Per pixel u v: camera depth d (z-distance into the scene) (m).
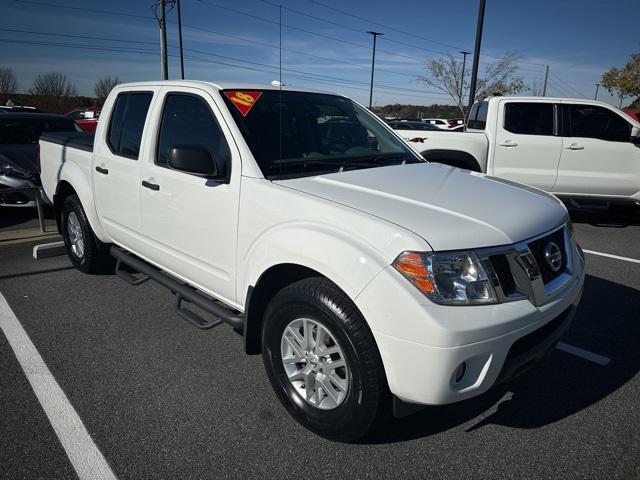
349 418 2.45
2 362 3.47
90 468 2.48
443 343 2.12
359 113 4.05
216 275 3.20
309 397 2.69
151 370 3.38
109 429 2.77
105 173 4.22
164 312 4.30
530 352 2.43
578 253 3.07
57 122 9.23
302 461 2.53
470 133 7.89
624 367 3.47
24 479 2.41
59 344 3.73
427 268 2.18
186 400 3.04
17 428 2.77
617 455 2.59
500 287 2.29
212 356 3.58
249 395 3.10
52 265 5.48
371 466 2.50
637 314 4.32
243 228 2.91
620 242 6.73
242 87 3.48
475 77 15.12
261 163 2.96
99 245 4.79
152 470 2.47
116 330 3.96
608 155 7.49
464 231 2.33
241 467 2.49
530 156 7.74
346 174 3.08
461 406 3.01
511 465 2.52
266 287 2.91
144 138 3.75
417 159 3.84
